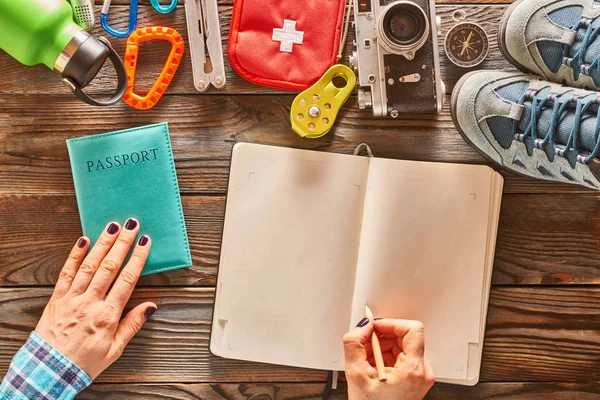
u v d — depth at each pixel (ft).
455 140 3.07
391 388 2.61
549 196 3.09
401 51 2.74
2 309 3.01
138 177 2.96
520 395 3.12
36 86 2.98
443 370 3.05
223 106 3.04
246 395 3.09
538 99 2.86
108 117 3.01
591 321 3.11
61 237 3.03
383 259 3.01
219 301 3.00
